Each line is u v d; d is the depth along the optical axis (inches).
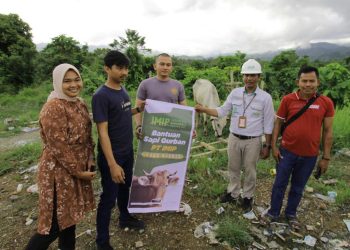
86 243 138.1
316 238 142.2
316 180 198.1
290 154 139.3
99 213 126.0
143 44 682.2
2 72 809.5
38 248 105.0
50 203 101.9
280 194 146.6
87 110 112.6
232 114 151.1
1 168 226.7
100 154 122.6
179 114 140.2
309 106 132.0
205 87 281.7
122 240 138.9
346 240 141.9
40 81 832.3
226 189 177.0
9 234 146.6
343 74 306.3
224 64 548.4
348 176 207.3
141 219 152.8
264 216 154.8
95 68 676.7
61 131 99.0
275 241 139.1
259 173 201.8
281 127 143.0
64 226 103.7
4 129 368.2
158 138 138.6
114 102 117.0
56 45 874.8
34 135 340.8
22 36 964.6
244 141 148.0
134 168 137.6
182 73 578.9
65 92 101.8
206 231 142.7
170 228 146.4
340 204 169.2
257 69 137.6
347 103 324.8
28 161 236.7
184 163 147.4
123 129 123.0
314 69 127.1
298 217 157.1
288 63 504.1
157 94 150.6
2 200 180.5
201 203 167.0
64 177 103.0
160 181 144.3
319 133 135.4
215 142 263.4
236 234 137.6
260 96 143.1
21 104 574.9
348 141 261.7
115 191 126.1
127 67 116.3
